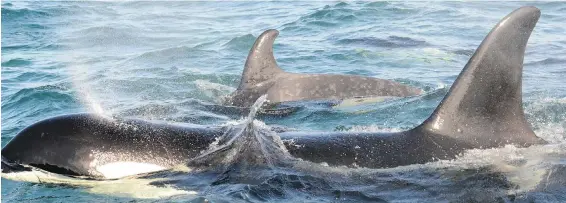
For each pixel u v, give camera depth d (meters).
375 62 16.42
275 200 6.37
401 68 15.70
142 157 6.87
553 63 15.41
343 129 10.18
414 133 7.21
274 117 11.05
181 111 11.38
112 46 19.89
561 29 20.20
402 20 22.64
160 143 6.98
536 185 6.63
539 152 7.14
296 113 11.25
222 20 24.56
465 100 7.14
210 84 14.26
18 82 14.67
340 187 6.60
